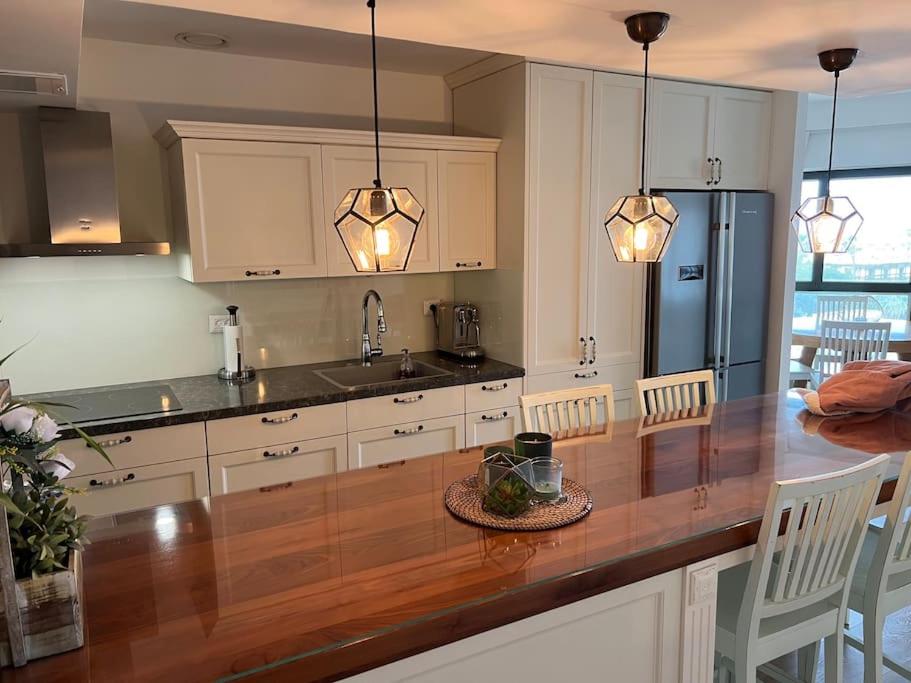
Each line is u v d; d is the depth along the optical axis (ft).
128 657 3.72
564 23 6.59
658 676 5.39
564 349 11.76
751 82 9.57
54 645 3.73
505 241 11.54
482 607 4.25
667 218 6.57
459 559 4.81
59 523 3.97
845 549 5.83
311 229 10.35
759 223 13.19
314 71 11.37
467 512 5.58
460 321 12.16
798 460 6.97
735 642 5.74
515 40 7.21
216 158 9.55
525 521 5.39
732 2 6.04
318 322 11.83
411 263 11.05
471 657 4.43
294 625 4.00
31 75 7.27
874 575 6.37
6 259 9.49
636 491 6.10
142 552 4.97
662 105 12.02
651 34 6.37
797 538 5.88
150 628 3.99
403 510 5.69
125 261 10.26
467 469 6.68
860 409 8.57
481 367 11.48
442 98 12.51
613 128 11.59
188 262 9.71
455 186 11.30
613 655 5.11
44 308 9.81
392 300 12.47
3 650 3.62
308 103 11.40
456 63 11.47
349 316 12.09
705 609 5.43
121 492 8.54
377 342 12.35
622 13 6.31
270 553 4.93
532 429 7.97
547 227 11.26
